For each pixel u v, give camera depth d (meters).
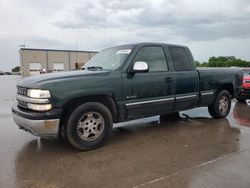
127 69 4.79
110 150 4.38
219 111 6.68
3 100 11.70
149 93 5.06
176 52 5.72
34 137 5.17
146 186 3.10
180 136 5.19
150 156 4.09
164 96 5.32
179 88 5.59
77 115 4.19
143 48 5.13
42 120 3.91
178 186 3.08
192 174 3.39
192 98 5.90
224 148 4.42
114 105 4.65
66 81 4.10
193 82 5.89
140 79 4.91
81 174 3.46
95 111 4.37
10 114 7.84
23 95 4.29
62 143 4.77
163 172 3.48
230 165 3.66
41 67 64.06
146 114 5.11
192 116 7.13
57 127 4.02
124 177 3.35
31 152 4.32
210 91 6.34
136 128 5.86
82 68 5.55
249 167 3.59
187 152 4.25
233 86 6.98
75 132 4.20
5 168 3.68
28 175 3.45
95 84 4.33
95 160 3.95
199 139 4.97
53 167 3.70
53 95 3.96
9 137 5.19
